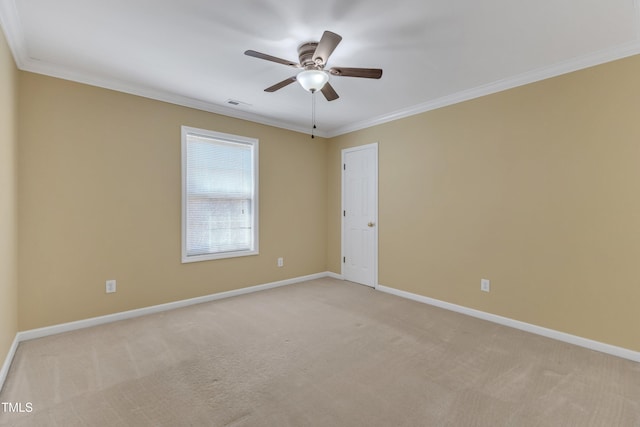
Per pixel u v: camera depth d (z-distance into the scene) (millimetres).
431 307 3596
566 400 1880
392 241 4148
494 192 3150
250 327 2979
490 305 3184
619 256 2434
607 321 2482
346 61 2641
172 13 1997
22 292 2633
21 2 1872
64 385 2004
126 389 1968
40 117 2705
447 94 3406
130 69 2805
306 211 4852
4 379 2059
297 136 4730
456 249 3469
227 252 3979
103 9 1949
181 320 3146
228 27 2156
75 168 2885
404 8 1935
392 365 2283
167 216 3459
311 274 4926
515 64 2689
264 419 1703
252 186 4242
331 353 2465
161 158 3406
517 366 2270
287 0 1863
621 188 2422
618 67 2424
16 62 2512
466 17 2025
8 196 2256
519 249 2977
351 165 4711
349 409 1792
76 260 2898
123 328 2936
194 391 1955
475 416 1738
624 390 1977
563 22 2074
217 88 3234
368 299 3891
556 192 2744
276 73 2883
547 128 2789
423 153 3777
